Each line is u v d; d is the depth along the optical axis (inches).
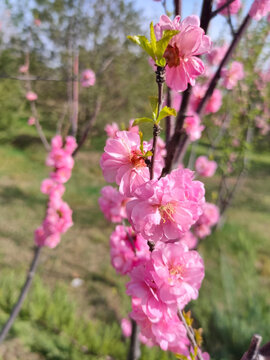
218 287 24.5
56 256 29.2
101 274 27.0
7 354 17.4
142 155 4.4
